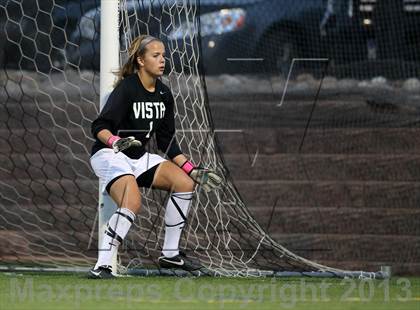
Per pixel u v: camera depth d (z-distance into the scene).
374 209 31.83
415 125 38.25
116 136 22.38
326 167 35.12
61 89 39.84
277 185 33.94
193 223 27.09
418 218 31.34
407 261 29.19
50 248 28.80
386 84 40.62
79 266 25.30
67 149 36.78
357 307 18.47
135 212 22.61
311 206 33.09
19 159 35.91
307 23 42.09
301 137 37.25
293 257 25.92
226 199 26.47
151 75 23.02
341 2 41.69
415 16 41.06
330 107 38.84
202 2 43.19
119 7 24.98
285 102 39.16
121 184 22.47
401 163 34.84
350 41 41.59
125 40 25.48
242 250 26.03
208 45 42.59
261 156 35.62
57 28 40.25
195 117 27.38
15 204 33.19
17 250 28.31
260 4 42.75
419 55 41.00
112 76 23.78
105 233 22.78
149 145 26.31
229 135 37.34
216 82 41.81
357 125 38.44
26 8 40.22
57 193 33.94
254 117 38.62
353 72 41.25
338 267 28.02
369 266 28.06
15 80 40.16
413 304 19.02
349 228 31.47
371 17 41.34
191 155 27.05
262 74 42.00
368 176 34.75
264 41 42.44
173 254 23.80
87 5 40.12
